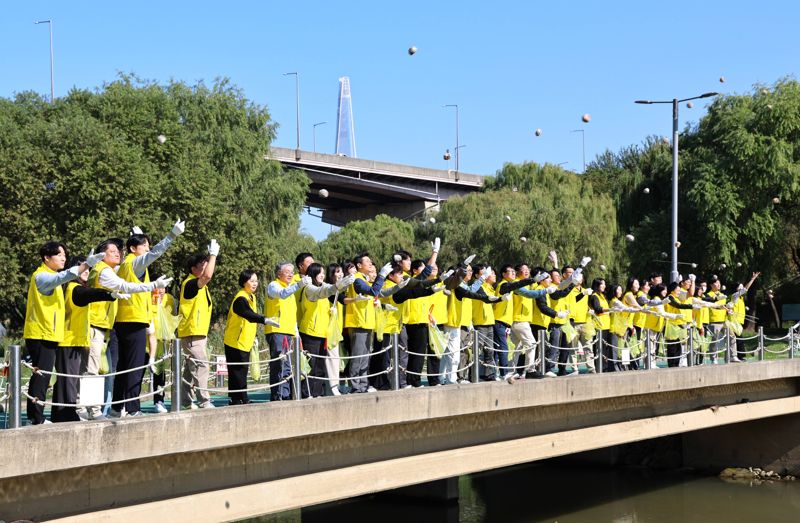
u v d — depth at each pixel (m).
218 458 10.64
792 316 40.00
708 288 23.70
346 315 13.10
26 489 8.85
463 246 44.00
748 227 40.66
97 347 9.81
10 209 27.19
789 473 24.45
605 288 18.34
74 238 26.61
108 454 9.05
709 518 20.38
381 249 49.34
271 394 11.75
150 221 28.11
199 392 10.80
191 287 10.92
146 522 9.67
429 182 70.00
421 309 13.52
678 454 26.39
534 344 15.37
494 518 20.34
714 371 19.69
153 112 31.92
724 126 42.44
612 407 17.62
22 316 30.36
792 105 40.53
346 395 11.87
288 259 37.31
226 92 36.38
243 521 20.19
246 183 36.28
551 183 48.84
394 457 13.06
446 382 14.38
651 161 48.12
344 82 114.75
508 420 15.14
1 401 9.06
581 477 25.12
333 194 68.38
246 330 11.31
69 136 28.00
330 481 11.84
